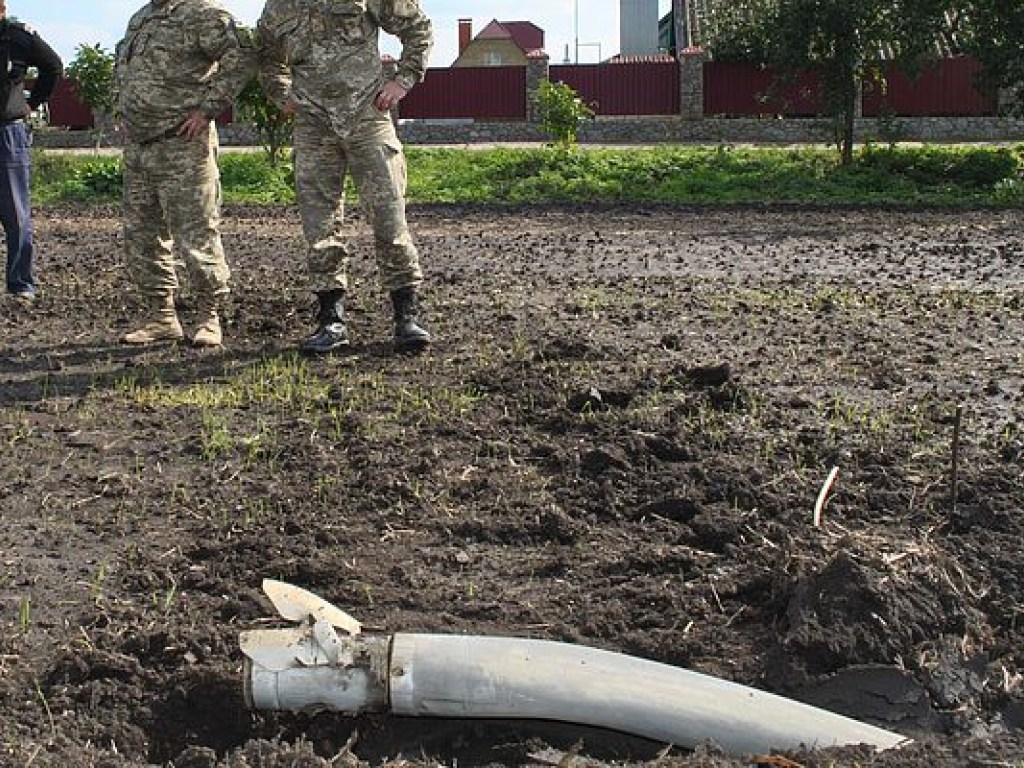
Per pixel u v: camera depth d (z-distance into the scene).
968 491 4.73
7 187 9.00
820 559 4.02
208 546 4.44
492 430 5.66
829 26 21.78
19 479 5.22
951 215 17.02
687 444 5.29
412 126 30.94
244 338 7.85
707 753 3.13
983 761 2.96
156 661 3.76
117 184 22.08
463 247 12.90
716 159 22.62
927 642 3.67
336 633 3.49
